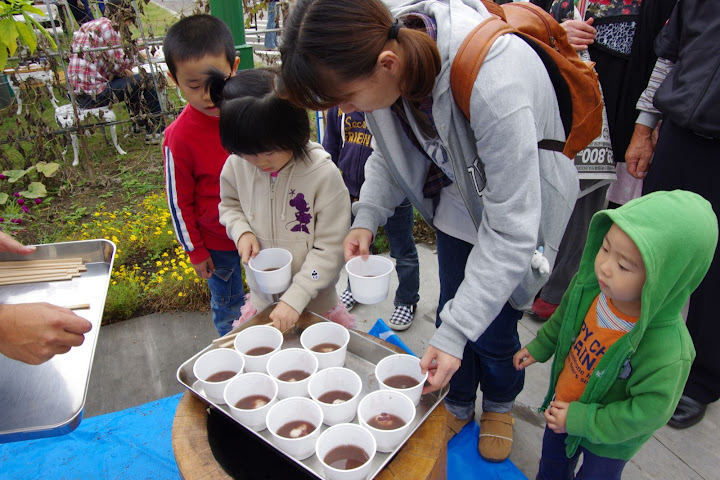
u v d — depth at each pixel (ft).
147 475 6.30
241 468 4.64
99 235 12.23
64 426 3.63
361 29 3.43
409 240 8.57
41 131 14.83
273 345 4.99
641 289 4.03
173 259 11.34
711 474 6.40
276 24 14.26
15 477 6.31
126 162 16.97
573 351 4.99
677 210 3.90
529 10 4.91
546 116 4.29
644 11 6.77
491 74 3.75
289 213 5.57
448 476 6.26
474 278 4.15
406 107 4.34
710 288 6.41
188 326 9.64
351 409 4.19
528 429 7.15
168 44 6.25
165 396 8.11
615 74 7.16
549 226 4.68
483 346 5.85
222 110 4.67
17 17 10.28
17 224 13.44
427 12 4.29
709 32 5.68
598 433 4.46
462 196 4.58
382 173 5.66
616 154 7.63
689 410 7.01
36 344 3.78
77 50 15.20
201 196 7.01
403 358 4.53
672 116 6.08
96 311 4.85
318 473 3.80
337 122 8.02
